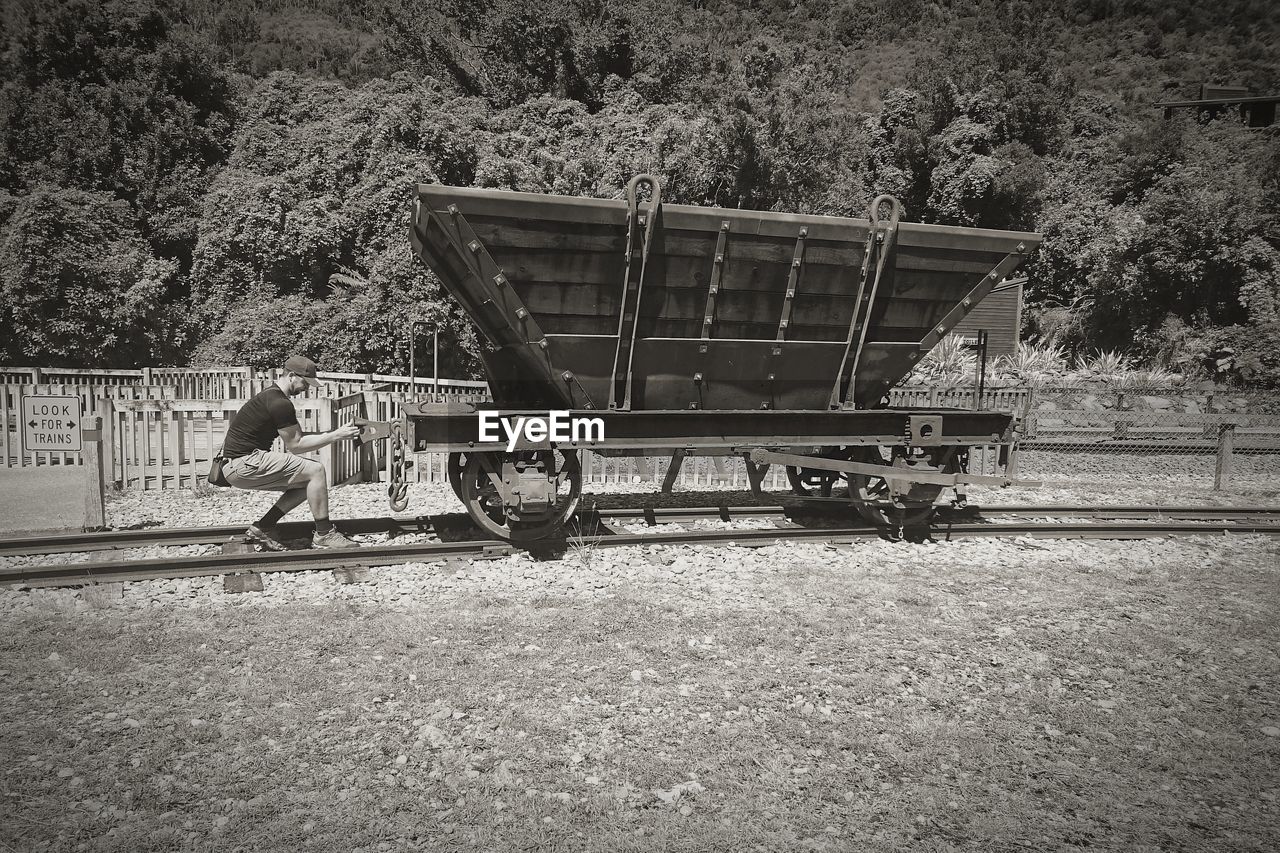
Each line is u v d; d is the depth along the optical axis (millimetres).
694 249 6598
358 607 5766
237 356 20219
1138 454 14641
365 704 4320
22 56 28047
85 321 21328
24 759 3738
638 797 3572
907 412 7918
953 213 33094
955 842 3328
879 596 6289
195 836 3236
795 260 6848
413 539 7523
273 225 21922
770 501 9367
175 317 22688
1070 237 33531
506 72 32375
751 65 24188
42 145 27578
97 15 28047
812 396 7668
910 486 7945
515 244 6227
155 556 6906
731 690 4578
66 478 10898
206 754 3822
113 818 3330
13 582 6066
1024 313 32375
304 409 10008
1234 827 3459
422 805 3469
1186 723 4348
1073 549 7848
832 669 4895
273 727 4062
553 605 5898
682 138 23328
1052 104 39469
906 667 4953
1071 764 3920
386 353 19875
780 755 3932
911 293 7410
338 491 10156
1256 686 4812
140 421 10320
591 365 6883
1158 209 27859
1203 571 7270
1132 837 3383
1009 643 5379
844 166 25531
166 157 28297
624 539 7395
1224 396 19938
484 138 22484
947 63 37969
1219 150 34062
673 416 7254
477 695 4441
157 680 4578
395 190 20797
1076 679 4855
